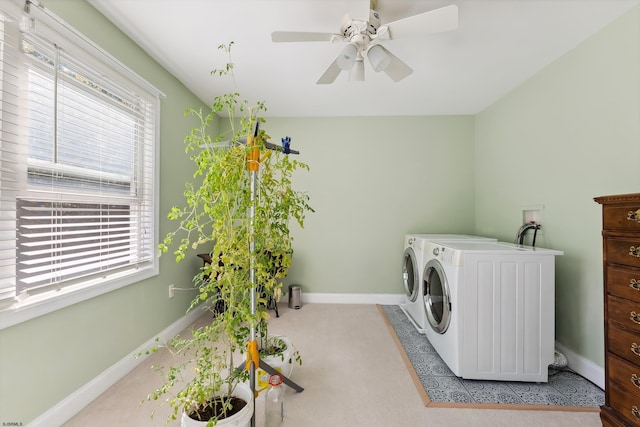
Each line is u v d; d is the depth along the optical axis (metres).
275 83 2.57
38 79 1.34
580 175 1.92
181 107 2.56
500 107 2.85
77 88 1.53
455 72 2.35
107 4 1.59
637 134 1.57
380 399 1.62
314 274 3.41
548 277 1.74
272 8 1.63
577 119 1.95
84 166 1.59
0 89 1.17
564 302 2.04
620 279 1.21
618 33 1.67
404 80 2.50
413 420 1.45
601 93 1.77
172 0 1.57
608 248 1.26
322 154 3.40
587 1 1.54
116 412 1.49
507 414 1.50
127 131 1.92
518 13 1.65
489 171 3.04
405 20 1.34
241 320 1.33
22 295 1.26
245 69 2.33
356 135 3.40
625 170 1.63
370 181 3.39
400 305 3.22
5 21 1.19
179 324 2.46
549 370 1.92
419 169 3.37
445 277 1.94
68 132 1.49
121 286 1.79
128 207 1.96
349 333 2.51
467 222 3.34
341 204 3.40
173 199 2.43
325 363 2.00
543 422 1.44
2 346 1.18
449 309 1.88
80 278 1.54
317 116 3.40
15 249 1.24
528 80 2.45
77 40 1.48
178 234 2.47
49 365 1.36
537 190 2.33
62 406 1.41
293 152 1.61
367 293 3.39
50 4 1.37
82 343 1.54
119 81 1.80
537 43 1.94
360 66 1.72
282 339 1.77
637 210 1.14
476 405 1.56
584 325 1.88
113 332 1.75
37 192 1.34
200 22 1.75
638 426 1.14
